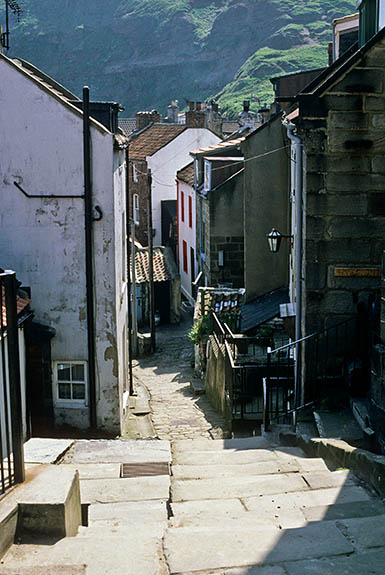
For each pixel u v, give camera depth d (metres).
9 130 13.20
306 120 10.49
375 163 10.56
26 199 13.40
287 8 148.88
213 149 27.02
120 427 13.86
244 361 14.10
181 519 5.69
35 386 13.73
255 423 12.62
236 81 125.06
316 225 10.75
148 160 39.31
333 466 7.80
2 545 4.41
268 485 6.79
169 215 38.56
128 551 4.45
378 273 10.74
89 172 13.20
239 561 4.36
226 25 150.62
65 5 174.88
